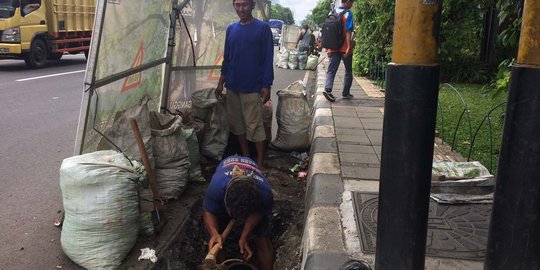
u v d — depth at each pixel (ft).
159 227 12.01
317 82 36.99
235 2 15.99
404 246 6.03
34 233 11.99
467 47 37.19
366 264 7.90
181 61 18.06
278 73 54.03
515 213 5.34
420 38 5.44
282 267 11.45
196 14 18.33
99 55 11.59
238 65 16.46
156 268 10.78
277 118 19.38
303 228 11.44
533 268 5.39
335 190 11.72
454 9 34.94
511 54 35.53
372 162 14.14
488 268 5.70
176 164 13.73
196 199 14.19
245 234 10.40
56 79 38.91
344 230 9.54
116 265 10.41
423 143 5.71
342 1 24.86
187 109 18.26
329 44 24.40
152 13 14.65
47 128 22.45
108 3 11.50
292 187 15.98
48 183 15.35
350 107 23.35
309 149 19.26
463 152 16.69
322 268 8.21
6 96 30.40
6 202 13.78
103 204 10.23
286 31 85.56
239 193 9.62
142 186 11.60
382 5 34.14
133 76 14.25
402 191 5.87
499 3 13.91
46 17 46.34
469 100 28.19
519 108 5.14
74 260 10.53
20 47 43.14
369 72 38.14
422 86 5.55
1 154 18.24
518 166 5.23
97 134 12.51
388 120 5.82
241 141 17.69
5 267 10.44
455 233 9.45
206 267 9.87
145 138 12.74
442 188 11.41
